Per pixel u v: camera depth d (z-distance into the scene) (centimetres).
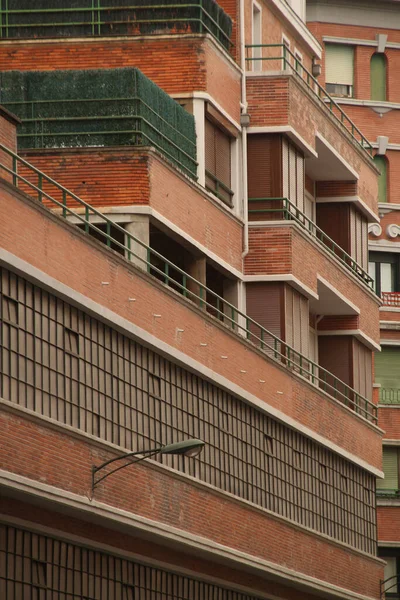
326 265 9981
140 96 8119
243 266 9275
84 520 7044
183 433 7850
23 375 6544
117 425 7231
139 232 7938
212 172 8956
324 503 9606
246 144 9394
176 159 8462
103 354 7156
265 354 8744
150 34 8719
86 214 7181
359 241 10981
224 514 8150
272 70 9869
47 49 8688
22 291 6569
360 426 10256
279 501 8925
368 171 11019
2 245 6391
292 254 9319
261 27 10150
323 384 10588
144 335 7431
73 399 6894
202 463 8038
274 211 9344
